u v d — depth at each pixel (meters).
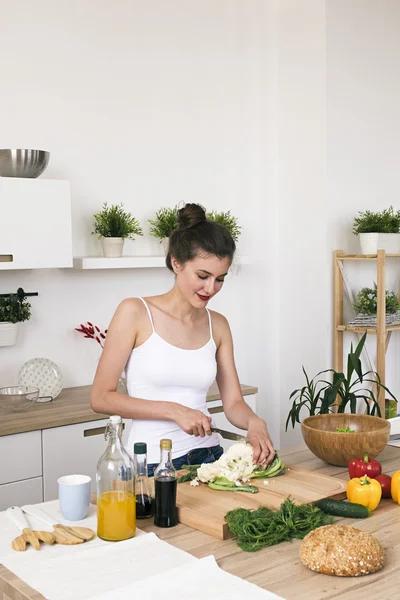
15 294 3.43
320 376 4.21
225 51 4.20
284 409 4.47
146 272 3.96
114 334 2.21
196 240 2.08
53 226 3.28
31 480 3.04
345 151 4.18
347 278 4.25
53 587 1.39
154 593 1.35
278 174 4.39
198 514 1.71
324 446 2.13
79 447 3.17
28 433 3.01
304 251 4.27
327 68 4.06
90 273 3.76
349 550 1.45
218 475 1.92
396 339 4.59
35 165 3.21
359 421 2.28
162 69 3.96
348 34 4.15
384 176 4.39
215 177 4.20
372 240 4.04
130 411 2.12
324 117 4.08
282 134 4.35
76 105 3.66
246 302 4.34
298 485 1.92
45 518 1.74
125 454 1.63
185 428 2.04
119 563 1.49
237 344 4.32
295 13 4.21
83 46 3.66
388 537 1.64
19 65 3.47
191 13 4.05
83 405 3.33
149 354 2.22
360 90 4.23
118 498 1.60
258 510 1.69
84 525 1.70
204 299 2.14
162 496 1.70
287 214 4.36
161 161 3.98
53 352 3.66
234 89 4.25
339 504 1.76
